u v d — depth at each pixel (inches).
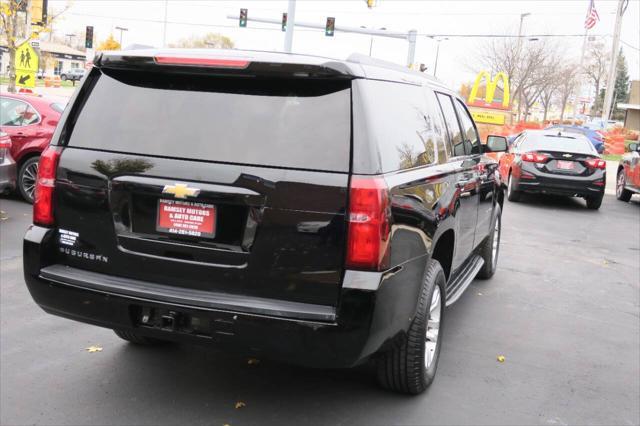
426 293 156.0
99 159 139.3
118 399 155.8
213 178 130.3
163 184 132.8
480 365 189.2
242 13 1293.1
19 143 390.3
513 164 581.3
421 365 157.3
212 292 132.5
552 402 167.2
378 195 125.4
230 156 131.0
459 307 248.4
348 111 128.9
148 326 137.0
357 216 124.5
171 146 135.1
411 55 1373.0
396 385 161.0
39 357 178.4
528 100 2465.6
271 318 126.6
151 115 138.9
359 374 176.9
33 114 396.5
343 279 125.5
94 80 146.5
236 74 133.0
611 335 225.8
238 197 128.6
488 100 1472.7
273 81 133.2
